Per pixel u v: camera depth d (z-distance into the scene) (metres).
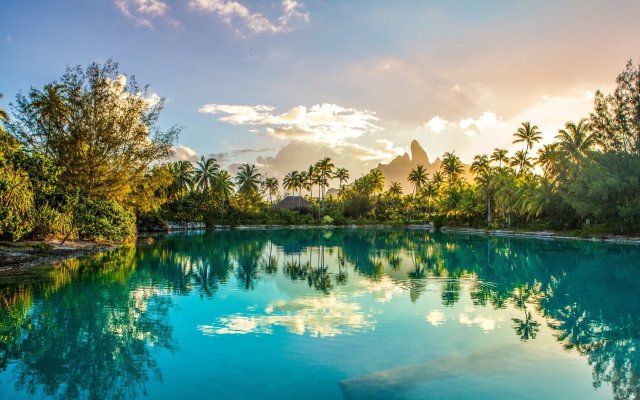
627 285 14.38
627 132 37.44
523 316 9.98
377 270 18.42
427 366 6.73
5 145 21.02
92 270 16.78
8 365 6.68
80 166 28.80
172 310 10.34
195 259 22.34
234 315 9.88
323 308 10.65
